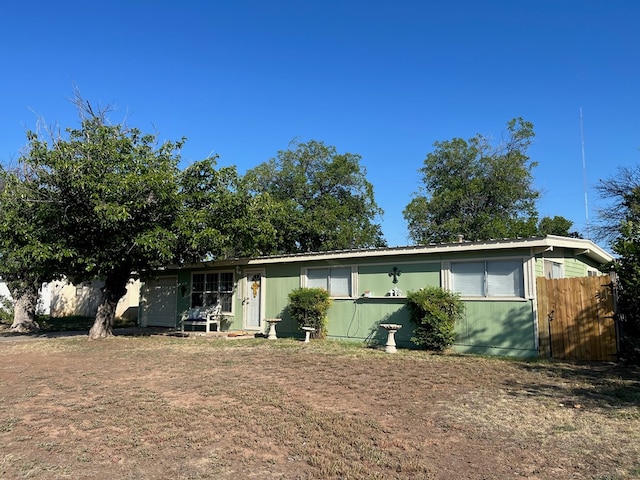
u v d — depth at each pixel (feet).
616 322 35.19
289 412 21.98
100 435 18.98
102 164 45.03
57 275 54.29
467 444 17.70
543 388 26.48
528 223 87.61
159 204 47.34
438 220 99.86
